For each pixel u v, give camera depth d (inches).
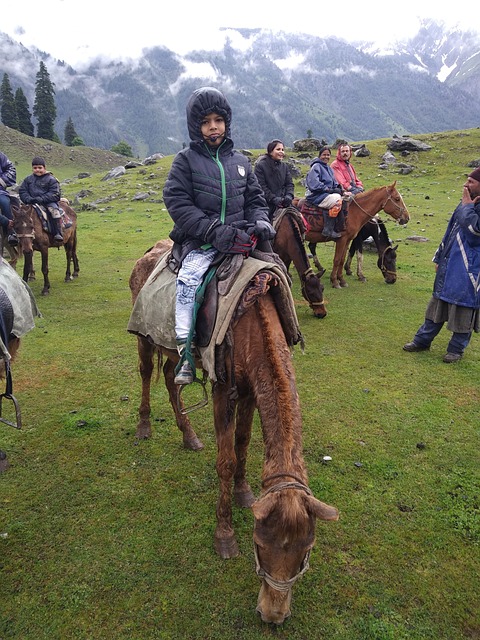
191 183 133.4
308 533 85.7
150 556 130.0
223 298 122.0
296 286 403.5
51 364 248.7
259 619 112.6
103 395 217.3
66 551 131.8
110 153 2974.9
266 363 111.4
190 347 127.0
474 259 235.1
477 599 119.0
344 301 354.9
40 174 379.9
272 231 133.3
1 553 131.0
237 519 143.3
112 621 112.7
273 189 326.3
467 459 172.7
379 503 149.9
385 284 399.2
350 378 234.7
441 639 109.0
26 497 151.9
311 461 170.1
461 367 247.6
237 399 124.6
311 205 374.9
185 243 138.3
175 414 183.8
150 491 155.3
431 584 122.6
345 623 112.0
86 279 423.2
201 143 132.4
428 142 1194.0
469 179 231.8
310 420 196.5
